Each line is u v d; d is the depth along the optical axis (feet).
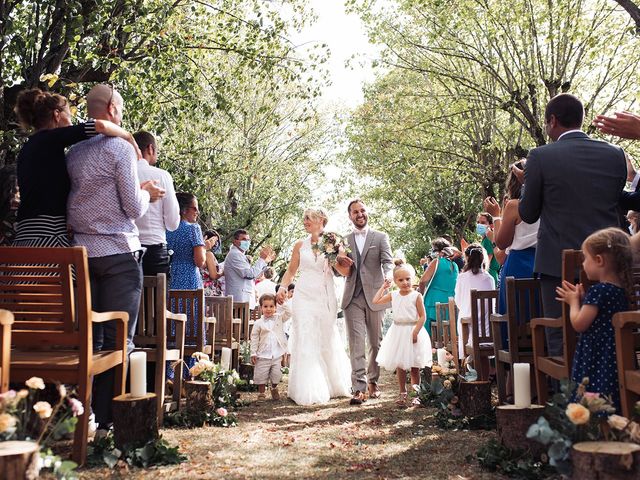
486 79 81.10
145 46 41.04
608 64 72.08
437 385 20.35
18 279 13.50
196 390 19.86
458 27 67.87
